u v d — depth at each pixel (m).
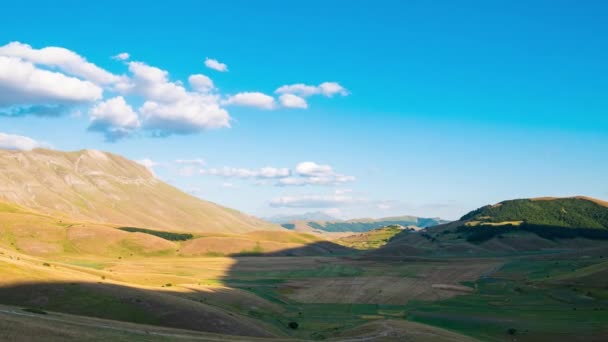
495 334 101.31
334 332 99.75
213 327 87.19
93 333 48.91
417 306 142.12
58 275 100.12
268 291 163.88
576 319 114.81
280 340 73.06
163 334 59.59
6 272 91.31
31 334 41.75
